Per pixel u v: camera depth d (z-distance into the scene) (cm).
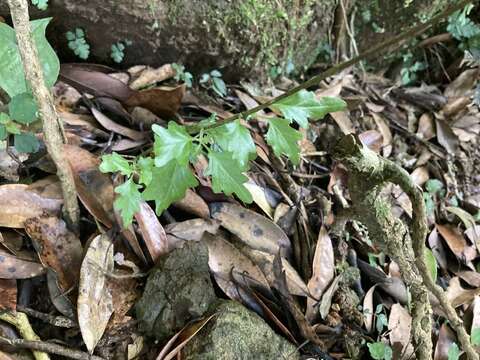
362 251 40
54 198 32
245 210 36
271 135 28
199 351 30
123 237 33
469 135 50
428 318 35
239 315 31
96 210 32
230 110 43
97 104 38
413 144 49
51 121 27
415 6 47
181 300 31
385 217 34
